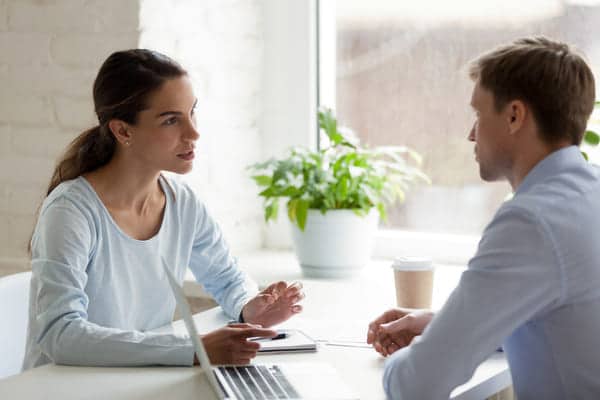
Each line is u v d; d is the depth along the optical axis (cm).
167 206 234
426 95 333
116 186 222
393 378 167
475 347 159
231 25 329
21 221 311
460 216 332
